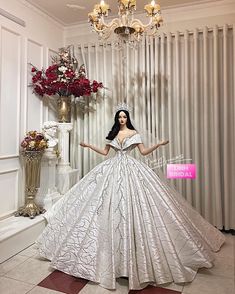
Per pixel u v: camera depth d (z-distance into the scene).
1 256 2.30
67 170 3.30
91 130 3.57
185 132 3.22
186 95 3.20
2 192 2.75
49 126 3.07
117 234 2.00
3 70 2.73
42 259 2.38
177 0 3.08
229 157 3.08
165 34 3.31
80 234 2.13
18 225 2.60
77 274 2.02
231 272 2.17
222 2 3.10
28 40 3.09
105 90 3.53
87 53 3.66
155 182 2.34
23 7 3.00
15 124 2.90
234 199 3.06
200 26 3.21
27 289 1.93
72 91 3.27
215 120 3.09
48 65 3.46
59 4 3.13
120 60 3.45
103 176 2.38
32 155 2.80
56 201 3.08
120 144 2.54
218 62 3.10
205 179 3.14
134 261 1.93
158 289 1.93
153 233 2.04
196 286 1.97
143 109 3.33
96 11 2.12
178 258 2.04
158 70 3.32
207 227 2.67
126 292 1.89
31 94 3.17
